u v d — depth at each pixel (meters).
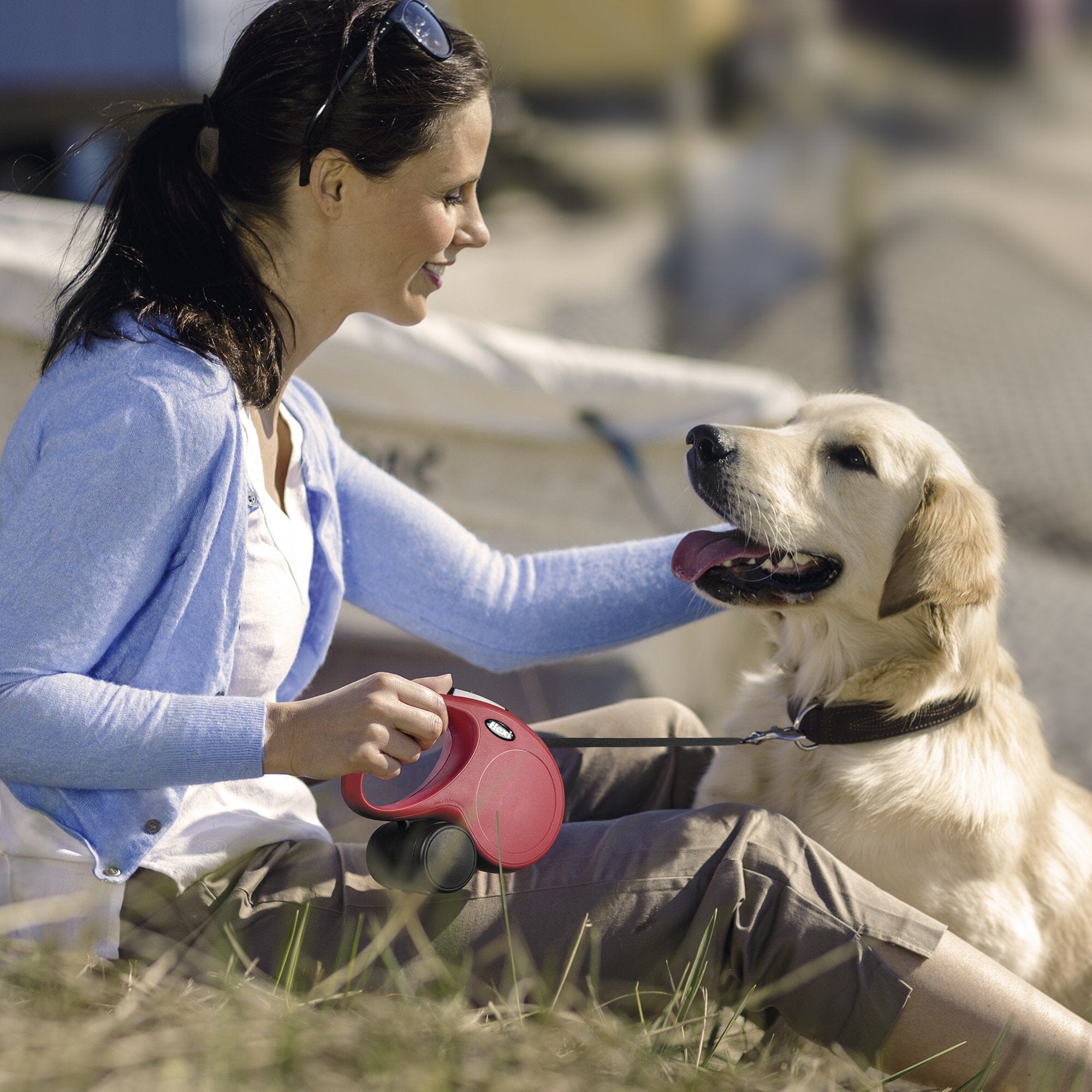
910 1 25.47
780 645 4.22
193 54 12.95
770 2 23.77
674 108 22.89
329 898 2.92
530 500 6.22
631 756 3.84
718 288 17.58
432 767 3.59
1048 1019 2.80
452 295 16.86
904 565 3.77
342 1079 2.29
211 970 2.73
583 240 19.72
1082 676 8.36
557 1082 2.43
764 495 3.82
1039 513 11.20
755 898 2.85
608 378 6.15
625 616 3.82
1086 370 14.95
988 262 19.11
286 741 2.71
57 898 2.73
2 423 4.98
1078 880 3.78
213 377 2.81
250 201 2.97
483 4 20.94
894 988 2.79
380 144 2.89
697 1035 2.82
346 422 5.80
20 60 13.18
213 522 2.81
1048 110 26.75
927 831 3.55
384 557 3.68
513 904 2.94
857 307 16.66
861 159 22.19
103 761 2.68
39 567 2.68
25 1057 2.19
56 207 5.39
